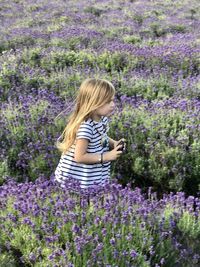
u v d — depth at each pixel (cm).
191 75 1167
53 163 625
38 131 698
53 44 1566
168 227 448
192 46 1452
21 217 444
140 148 668
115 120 711
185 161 627
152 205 461
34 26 2019
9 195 484
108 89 483
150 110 768
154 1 2897
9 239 437
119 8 2594
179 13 2442
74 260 378
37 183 516
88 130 484
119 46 1370
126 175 651
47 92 963
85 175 502
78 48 1458
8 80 1038
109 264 376
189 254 438
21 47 1541
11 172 637
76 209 442
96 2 2789
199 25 2053
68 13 2288
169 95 987
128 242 405
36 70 1109
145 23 2088
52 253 382
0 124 712
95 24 2008
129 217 434
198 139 656
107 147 522
